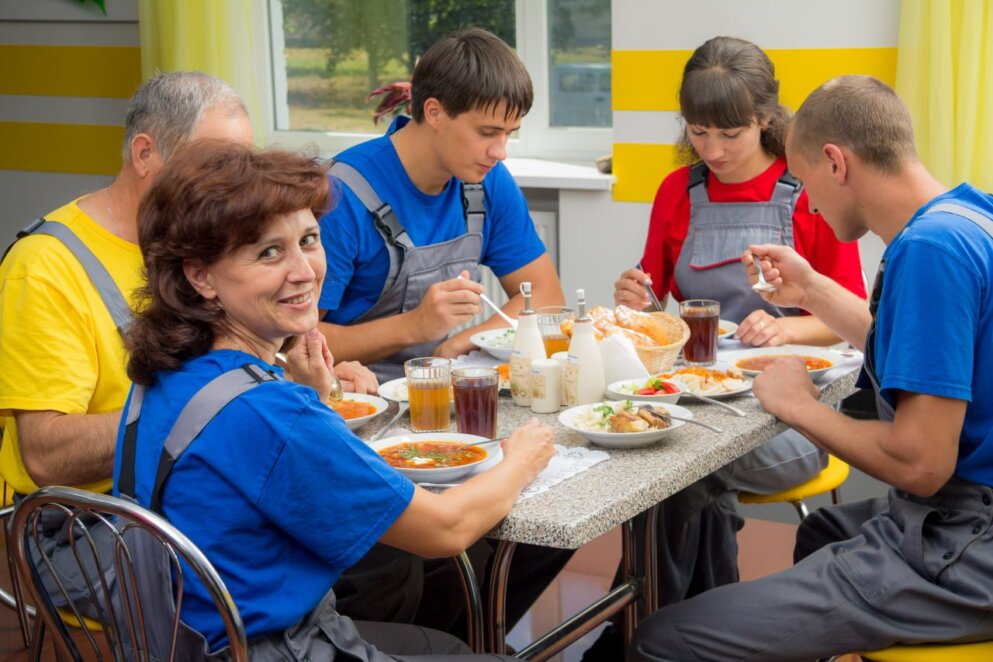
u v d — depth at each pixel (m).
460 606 2.41
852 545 1.86
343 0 4.46
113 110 4.84
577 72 4.16
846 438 1.83
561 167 4.10
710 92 2.46
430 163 2.42
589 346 2.03
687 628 1.84
